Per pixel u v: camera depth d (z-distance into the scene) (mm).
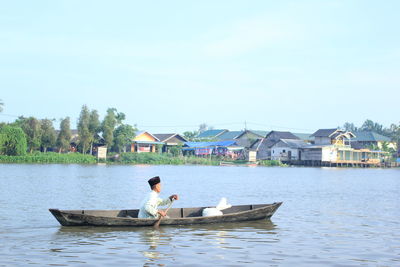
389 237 11562
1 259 8430
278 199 21781
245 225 13031
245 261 8656
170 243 10234
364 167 82000
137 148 77500
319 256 9211
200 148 82312
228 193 24625
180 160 71750
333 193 25656
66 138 68875
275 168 67188
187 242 10391
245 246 10109
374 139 92938
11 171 38500
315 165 76312
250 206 14797
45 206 16766
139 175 38500
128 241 10352
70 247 9602
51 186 25203
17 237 10617
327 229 12719
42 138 67125
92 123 71125
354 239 11203
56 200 18828
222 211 14477
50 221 13016
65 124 68438
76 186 25750
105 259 8594
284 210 17172
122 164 64625
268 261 8695
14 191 21859
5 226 12117
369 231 12492
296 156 80562
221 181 34719
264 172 52594
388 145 95750
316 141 81438
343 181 38031
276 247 10070
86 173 38875
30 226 12141
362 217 15508
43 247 9578
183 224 12578
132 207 17500
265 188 28672
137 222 12039
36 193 21266
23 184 25891
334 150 78125
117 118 74500
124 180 31688
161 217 12211
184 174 43688
